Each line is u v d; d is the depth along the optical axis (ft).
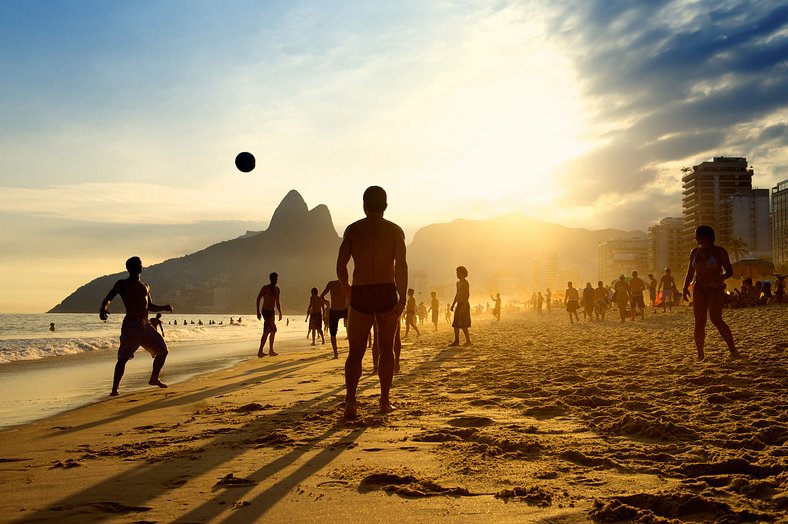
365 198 16.80
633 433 12.89
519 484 9.12
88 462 11.72
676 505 7.69
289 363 42.14
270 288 51.11
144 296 27.32
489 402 18.16
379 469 10.13
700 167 531.09
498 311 123.24
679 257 625.82
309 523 7.38
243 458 11.42
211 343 83.35
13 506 8.48
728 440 11.63
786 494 7.97
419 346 53.52
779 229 372.17
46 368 43.27
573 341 48.06
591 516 7.43
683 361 27.30
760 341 35.22
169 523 7.48
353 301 16.31
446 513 7.68
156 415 18.97
